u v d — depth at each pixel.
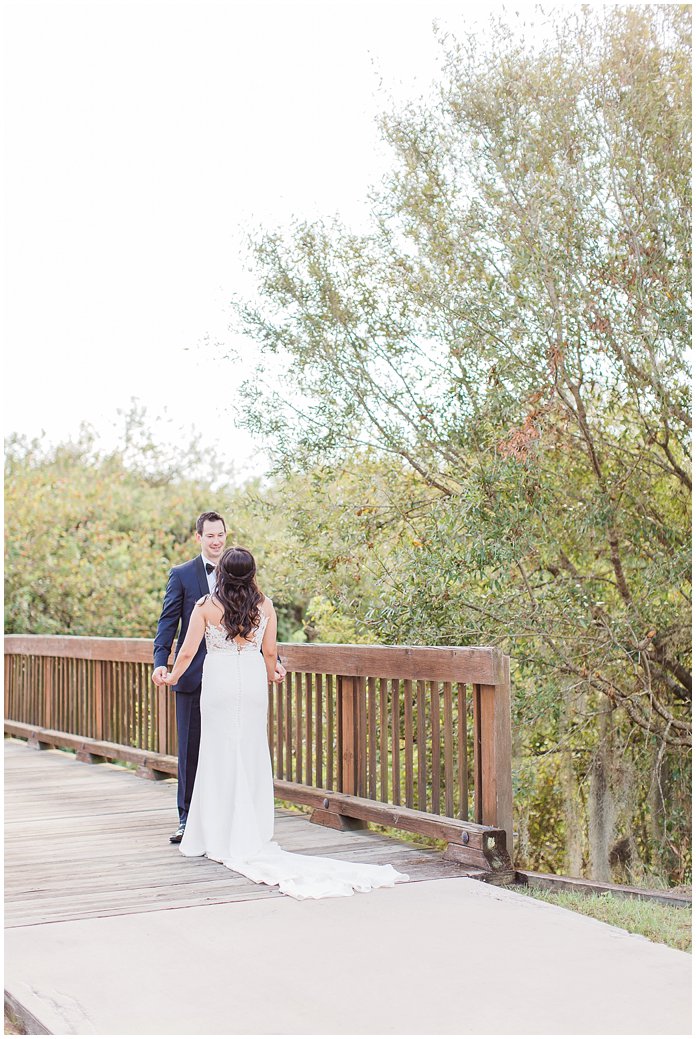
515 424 7.83
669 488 8.09
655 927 4.24
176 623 5.63
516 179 7.82
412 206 8.26
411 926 3.91
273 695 6.88
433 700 5.31
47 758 9.24
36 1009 3.11
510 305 7.95
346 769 6.00
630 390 7.75
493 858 4.80
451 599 7.82
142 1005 3.13
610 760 8.20
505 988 3.25
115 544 14.70
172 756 7.70
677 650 8.09
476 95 7.87
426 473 8.47
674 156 7.49
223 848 5.09
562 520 7.80
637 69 7.44
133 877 4.75
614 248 7.70
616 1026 2.94
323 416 8.75
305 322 8.75
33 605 14.28
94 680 9.05
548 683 7.80
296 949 3.65
